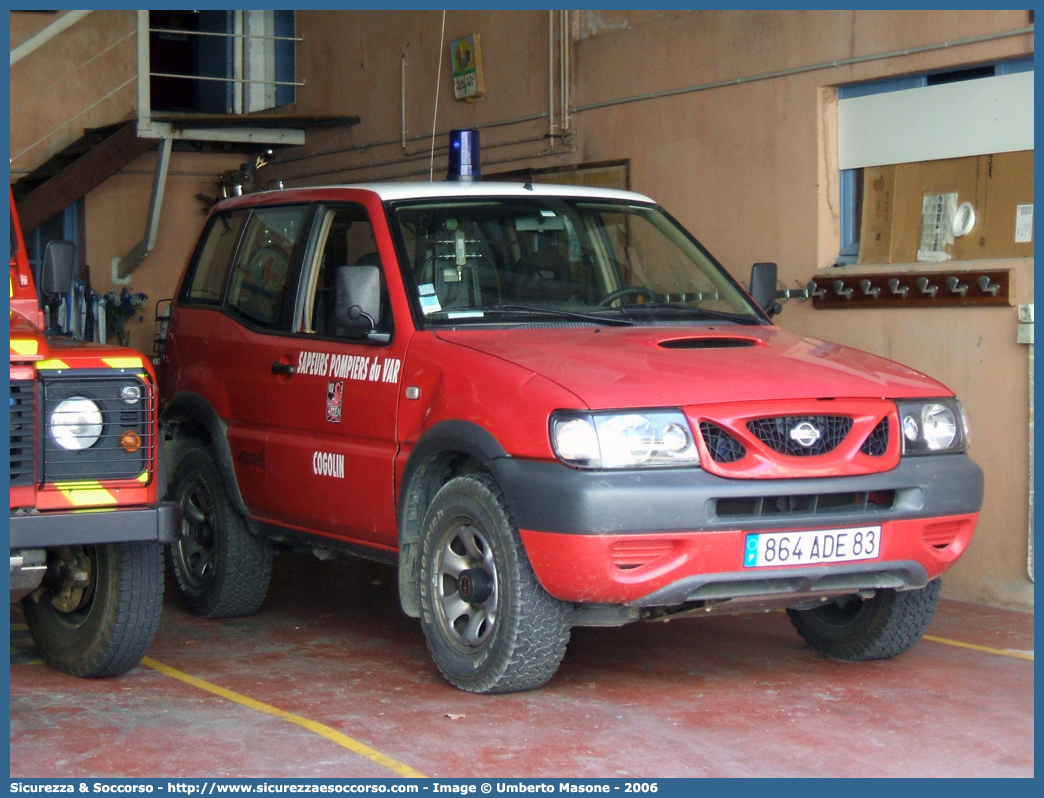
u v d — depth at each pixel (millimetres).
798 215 7453
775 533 4387
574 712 4574
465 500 4688
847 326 7184
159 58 13406
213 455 6258
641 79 8461
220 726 4410
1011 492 6469
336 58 11844
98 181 11234
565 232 5660
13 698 4781
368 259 5426
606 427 4293
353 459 5289
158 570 4941
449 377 4805
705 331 5238
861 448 4586
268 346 5910
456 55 10164
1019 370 6410
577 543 4234
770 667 5293
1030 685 5016
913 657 5492
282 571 7609
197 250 6855
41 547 4324
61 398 4348
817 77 7305
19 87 12711
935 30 6703
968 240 6723
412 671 5211
